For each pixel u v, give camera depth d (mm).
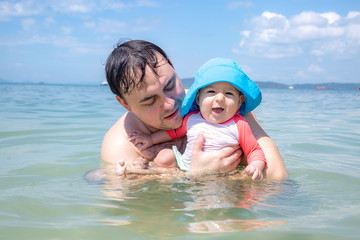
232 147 918
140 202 702
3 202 695
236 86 906
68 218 615
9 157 1144
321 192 785
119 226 581
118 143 1024
